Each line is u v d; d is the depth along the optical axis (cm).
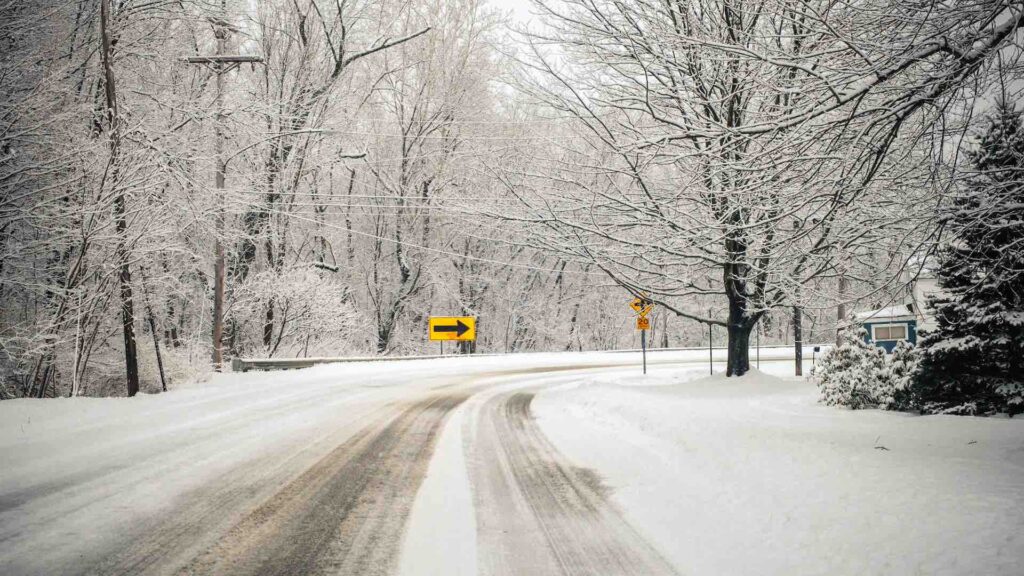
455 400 1589
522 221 1820
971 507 517
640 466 809
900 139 929
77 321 1619
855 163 755
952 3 664
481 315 4384
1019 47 617
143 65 2078
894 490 584
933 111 752
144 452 795
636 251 1802
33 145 1667
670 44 1275
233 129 2256
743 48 792
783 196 952
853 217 1161
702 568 463
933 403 1246
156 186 1694
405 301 3897
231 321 2869
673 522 574
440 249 3931
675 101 1578
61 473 673
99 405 1186
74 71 1828
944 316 1231
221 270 2277
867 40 753
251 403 1356
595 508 623
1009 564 405
